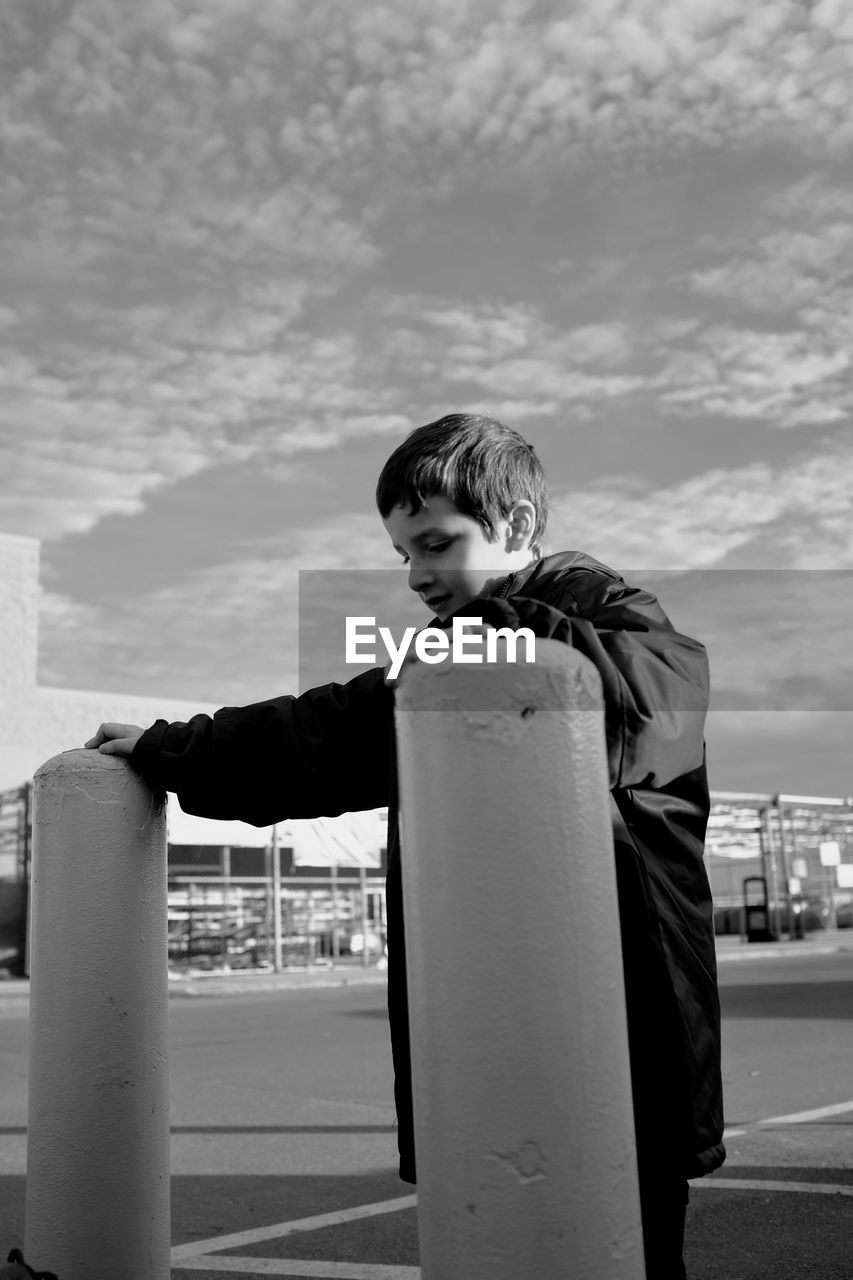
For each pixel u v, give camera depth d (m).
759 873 28.62
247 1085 6.32
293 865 18.14
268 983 15.69
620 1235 1.04
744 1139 4.36
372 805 1.67
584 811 1.09
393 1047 1.52
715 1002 1.46
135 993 1.59
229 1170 4.20
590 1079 1.04
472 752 1.07
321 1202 3.66
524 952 1.04
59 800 1.60
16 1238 3.18
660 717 1.38
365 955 18.86
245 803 1.63
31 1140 1.58
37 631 22.69
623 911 1.39
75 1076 1.55
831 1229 3.07
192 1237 3.28
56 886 1.59
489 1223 1.01
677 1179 1.39
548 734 1.08
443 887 1.06
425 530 1.67
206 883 19.06
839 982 12.49
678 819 1.49
